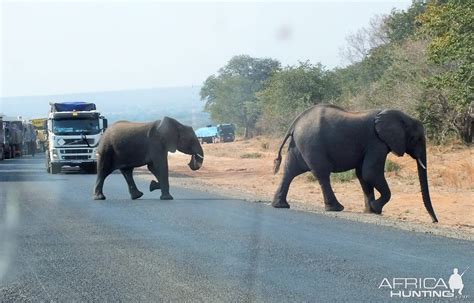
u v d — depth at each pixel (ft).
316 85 205.46
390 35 202.90
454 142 126.93
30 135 242.58
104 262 38.70
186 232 48.75
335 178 99.35
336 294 31.30
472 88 102.47
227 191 85.92
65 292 32.32
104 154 73.77
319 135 63.21
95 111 125.80
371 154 62.69
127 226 52.24
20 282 34.32
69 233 49.21
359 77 199.52
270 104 223.30
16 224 53.93
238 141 289.74
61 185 94.58
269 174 117.29
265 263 37.86
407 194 83.71
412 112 129.59
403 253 40.45
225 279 34.24
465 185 89.76
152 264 38.01
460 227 56.65
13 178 111.04
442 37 106.22
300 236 46.60
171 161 179.83
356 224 52.90
